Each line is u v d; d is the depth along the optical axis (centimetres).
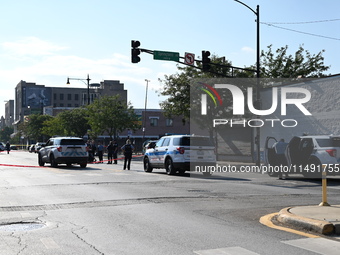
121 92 12706
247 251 680
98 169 2769
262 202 1242
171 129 7975
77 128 7006
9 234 815
